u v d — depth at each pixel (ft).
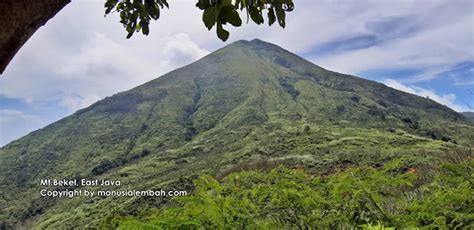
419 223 8.15
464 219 7.64
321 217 8.97
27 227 123.54
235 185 11.36
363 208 8.49
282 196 9.25
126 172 166.40
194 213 7.45
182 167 158.40
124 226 6.68
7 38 2.45
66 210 113.80
